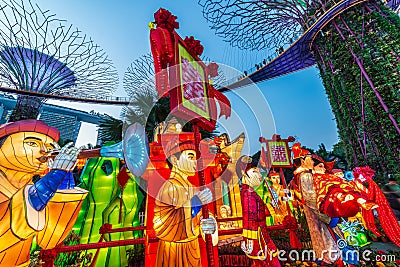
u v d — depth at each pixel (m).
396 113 8.81
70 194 2.23
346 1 10.32
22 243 2.00
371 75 9.62
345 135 10.70
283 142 6.56
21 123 2.11
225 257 5.18
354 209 3.80
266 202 5.32
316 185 4.30
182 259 2.71
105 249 4.96
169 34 1.91
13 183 2.01
